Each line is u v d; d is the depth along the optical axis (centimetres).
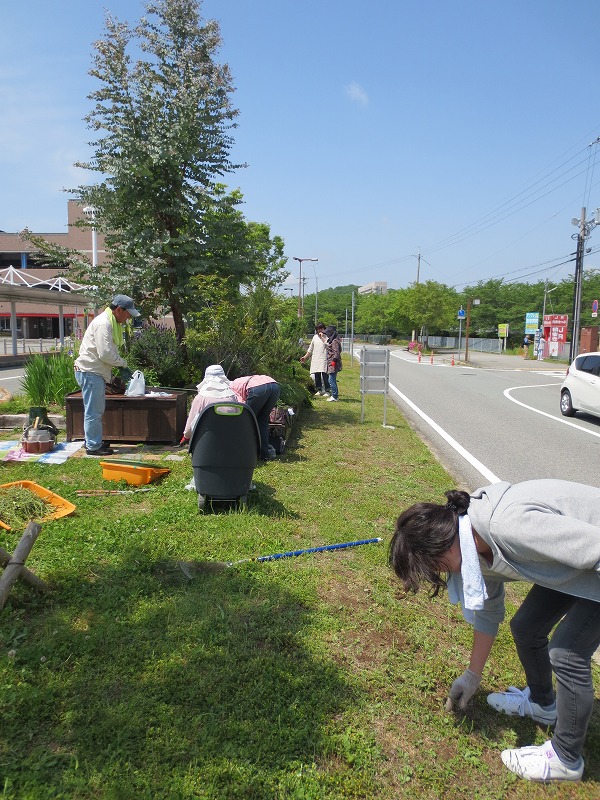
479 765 248
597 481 732
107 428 751
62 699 264
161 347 1032
